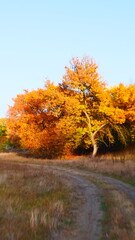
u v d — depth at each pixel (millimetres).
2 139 57312
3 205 8133
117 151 33500
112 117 30250
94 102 31641
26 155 40906
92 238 5945
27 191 10805
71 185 13594
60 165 25797
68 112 31906
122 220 7059
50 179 14531
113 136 35562
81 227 6816
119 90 29906
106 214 8016
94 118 34125
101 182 15070
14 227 6051
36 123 35875
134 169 17844
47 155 36906
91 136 32594
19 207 8117
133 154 28766
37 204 8844
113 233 6027
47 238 5762
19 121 35750
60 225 6875
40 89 33656
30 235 5773
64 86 33719
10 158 36531
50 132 33938
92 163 23688
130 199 10078
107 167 20438
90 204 9555
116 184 14227
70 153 37156
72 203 9594
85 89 31719
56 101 31328
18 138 41719
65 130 32469
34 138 33969
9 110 36531
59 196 10516
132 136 32344
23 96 36938
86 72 30719
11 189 10844
